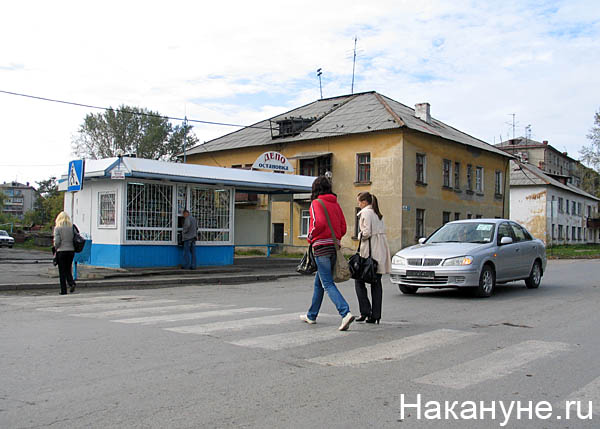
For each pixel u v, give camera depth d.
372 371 5.27
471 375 5.20
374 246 7.82
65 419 3.90
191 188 16.98
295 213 33.75
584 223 64.56
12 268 18.08
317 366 5.41
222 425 3.84
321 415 4.08
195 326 7.42
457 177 35.31
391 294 11.92
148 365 5.34
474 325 7.92
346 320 7.18
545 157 65.06
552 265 24.23
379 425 3.92
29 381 4.78
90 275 14.28
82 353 5.79
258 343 6.39
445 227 12.70
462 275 10.71
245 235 23.05
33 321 7.77
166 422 3.87
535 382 5.02
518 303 10.40
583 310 9.50
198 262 17.30
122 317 8.22
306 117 36.81
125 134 57.59
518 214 51.91
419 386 4.83
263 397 4.46
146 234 15.81
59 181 17.36
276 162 23.52
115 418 3.94
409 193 30.14
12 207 144.62
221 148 37.50
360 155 31.39
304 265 7.62
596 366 5.59
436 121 38.41
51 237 42.50
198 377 4.97
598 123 51.97
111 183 15.59
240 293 12.19
